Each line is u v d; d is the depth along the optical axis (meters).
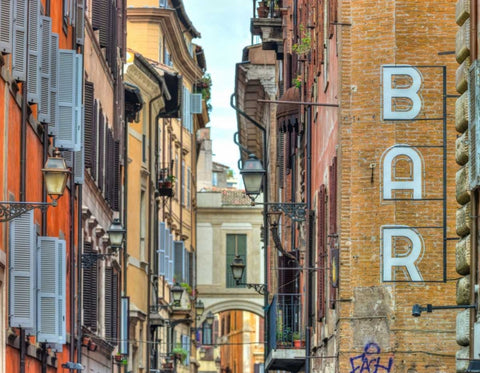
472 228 43.97
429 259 60.03
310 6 84.62
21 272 54.19
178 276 159.88
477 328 42.25
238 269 106.19
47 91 61.62
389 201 60.81
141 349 123.38
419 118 59.62
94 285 85.38
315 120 79.62
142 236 125.50
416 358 60.28
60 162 47.75
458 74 46.31
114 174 99.38
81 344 80.38
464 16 45.75
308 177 80.94
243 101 152.00
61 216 71.69
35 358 62.94
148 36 148.88
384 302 60.78
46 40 61.62
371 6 61.84
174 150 161.75
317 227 75.81
